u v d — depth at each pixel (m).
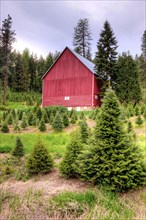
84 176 5.20
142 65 46.53
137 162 4.92
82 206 4.21
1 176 6.37
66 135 12.09
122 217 3.76
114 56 28.55
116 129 5.21
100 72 27.73
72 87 28.47
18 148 8.45
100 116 5.47
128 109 19.36
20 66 55.38
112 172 4.76
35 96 47.06
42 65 65.69
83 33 54.72
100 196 4.52
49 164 6.48
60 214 4.08
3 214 4.21
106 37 28.75
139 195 4.64
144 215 3.83
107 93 5.59
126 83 27.25
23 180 6.03
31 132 14.55
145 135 11.94
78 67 28.38
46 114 18.27
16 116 19.22
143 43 52.78
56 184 5.54
